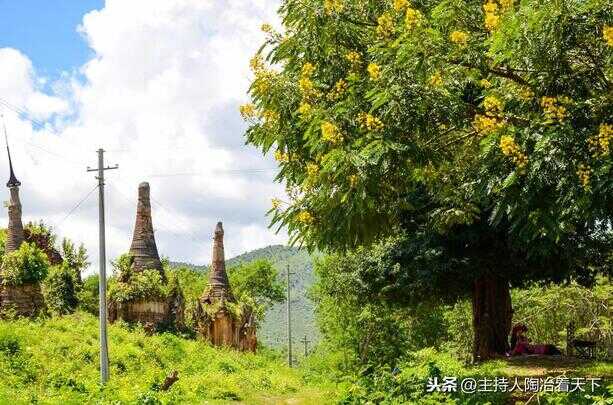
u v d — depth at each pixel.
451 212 11.27
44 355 23.95
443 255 16.64
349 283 20.89
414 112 8.48
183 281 58.59
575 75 7.99
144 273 35.62
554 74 7.89
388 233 10.94
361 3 10.05
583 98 7.98
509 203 8.27
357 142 8.62
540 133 7.95
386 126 8.65
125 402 17.28
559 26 7.39
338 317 41.78
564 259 16.02
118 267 35.66
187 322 38.69
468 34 8.49
